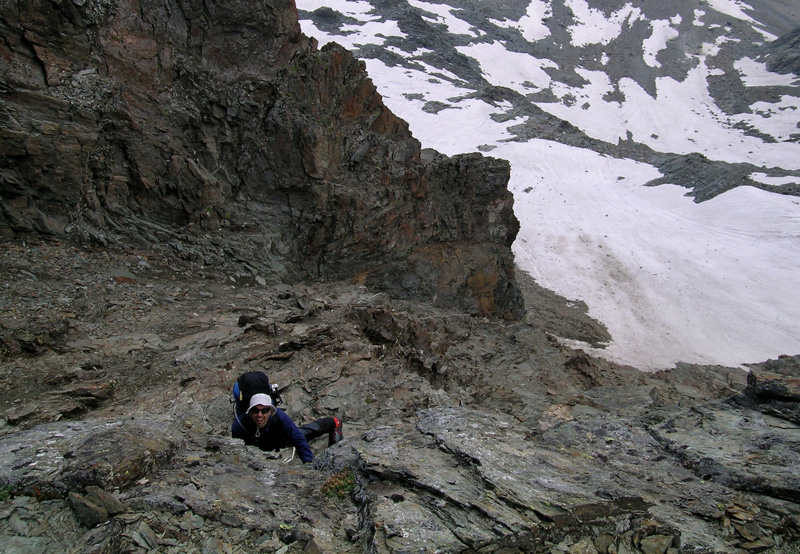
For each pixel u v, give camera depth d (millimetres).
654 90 112812
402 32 105938
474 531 4461
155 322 13469
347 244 22297
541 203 61719
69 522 4355
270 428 6453
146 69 17922
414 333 16391
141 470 5023
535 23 139625
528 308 42938
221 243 18594
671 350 39844
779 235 53969
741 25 145625
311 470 5809
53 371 10055
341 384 10625
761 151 87000
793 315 43719
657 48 132500
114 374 10328
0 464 5023
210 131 19438
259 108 20094
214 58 19594
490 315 29500
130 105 17422
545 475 5711
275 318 13734
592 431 7809
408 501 4891
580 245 54156
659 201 63656
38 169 15484
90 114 16422
